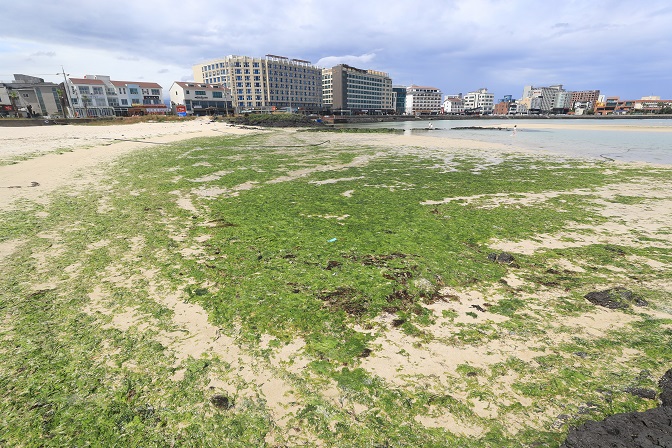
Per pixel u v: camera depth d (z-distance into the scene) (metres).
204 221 10.13
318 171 19.27
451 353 4.63
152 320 5.29
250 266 7.11
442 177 17.55
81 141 29.89
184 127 55.31
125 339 4.85
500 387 4.04
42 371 4.24
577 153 28.09
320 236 8.88
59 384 4.05
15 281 6.41
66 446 3.29
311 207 11.81
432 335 5.01
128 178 16.27
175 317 5.38
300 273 6.81
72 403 3.79
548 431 3.43
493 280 6.66
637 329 5.08
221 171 18.66
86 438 3.38
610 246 8.29
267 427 3.53
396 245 8.27
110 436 3.40
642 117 147.38
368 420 3.62
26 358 4.45
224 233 9.09
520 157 25.50
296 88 155.12
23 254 7.61
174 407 3.76
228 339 4.90
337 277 6.64
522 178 17.27
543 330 5.10
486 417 3.64
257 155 25.58
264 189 14.59
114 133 38.97
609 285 6.43
